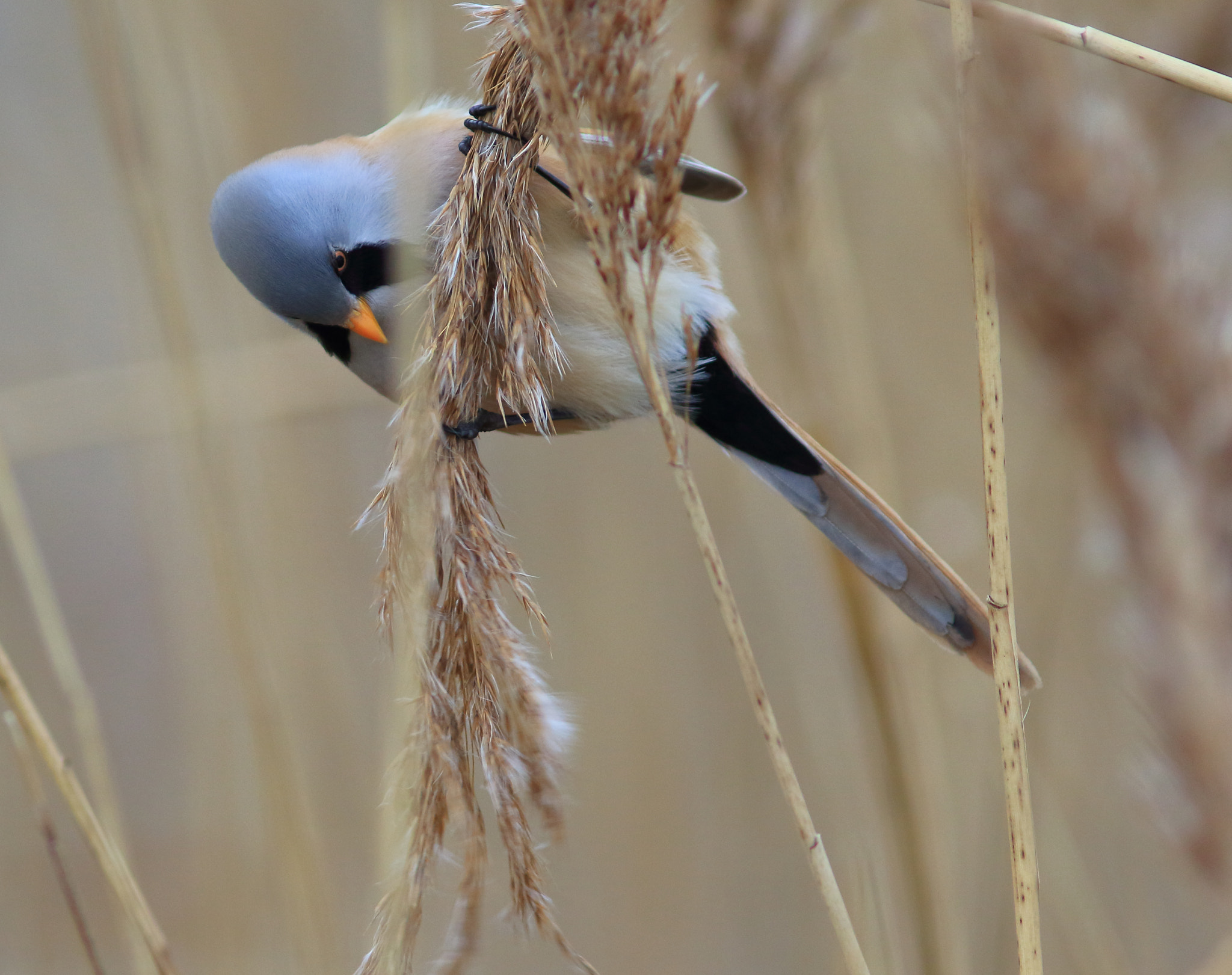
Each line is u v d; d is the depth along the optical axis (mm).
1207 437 6473
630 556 10953
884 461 7418
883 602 7066
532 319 4773
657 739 10562
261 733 6988
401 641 4621
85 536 11820
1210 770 6523
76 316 11117
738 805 10469
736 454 6598
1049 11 6238
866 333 8828
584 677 10648
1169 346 6418
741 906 10227
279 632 8266
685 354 6234
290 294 6320
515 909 4371
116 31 7461
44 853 10281
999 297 6582
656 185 4051
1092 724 8680
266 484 8812
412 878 4422
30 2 11109
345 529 10906
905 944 6801
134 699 11406
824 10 6848
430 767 4438
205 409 7297
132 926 5828
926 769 7004
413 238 5582
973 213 4293
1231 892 6555
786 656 10641
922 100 6816
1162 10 6414
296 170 6324
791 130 6992
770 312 7293
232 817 8867
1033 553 8320
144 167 7426
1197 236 6582
